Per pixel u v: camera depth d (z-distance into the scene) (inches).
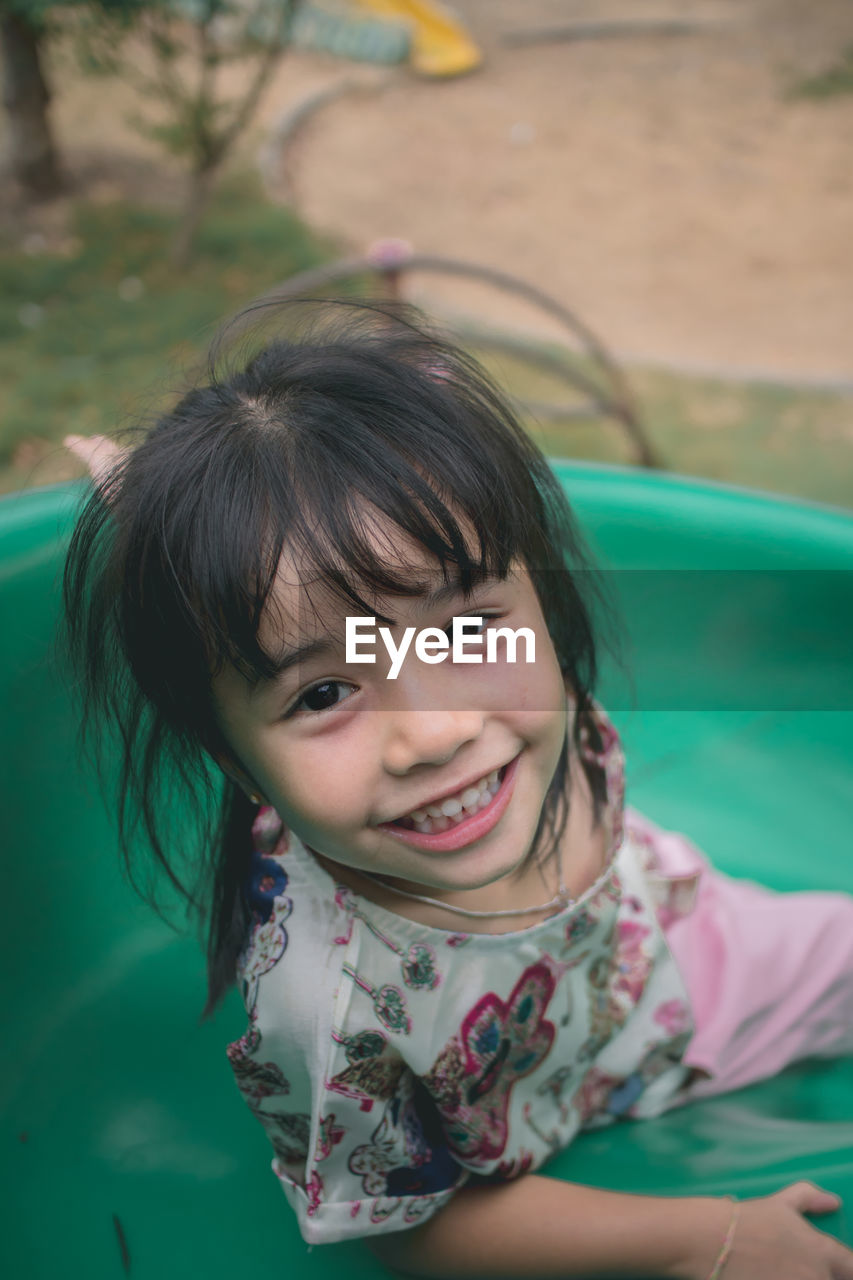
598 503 32.5
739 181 114.7
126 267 87.0
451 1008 21.3
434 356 20.6
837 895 29.9
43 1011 28.8
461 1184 23.0
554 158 121.0
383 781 17.8
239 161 109.0
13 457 63.9
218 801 25.4
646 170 117.9
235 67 130.9
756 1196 24.6
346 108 130.6
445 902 21.4
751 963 27.5
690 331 88.4
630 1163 25.3
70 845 29.7
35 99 93.8
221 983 23.1
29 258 87.6
